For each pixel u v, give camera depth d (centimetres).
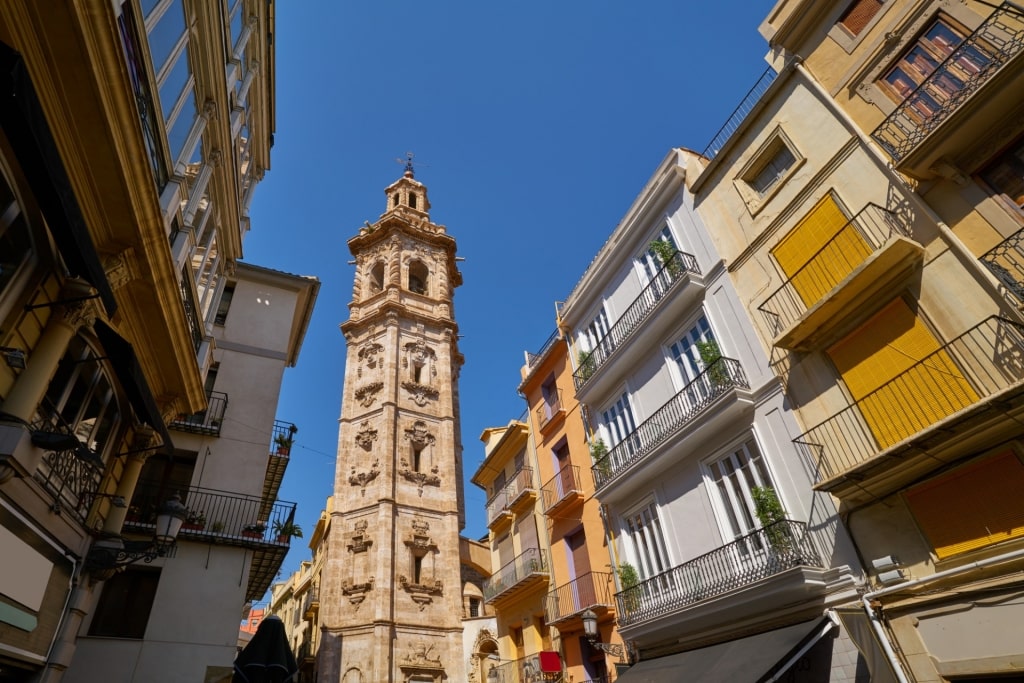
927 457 873
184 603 1599
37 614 948
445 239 4891
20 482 833
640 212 1766
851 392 1065
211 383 2120
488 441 3153
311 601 4294
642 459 1467
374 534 3259
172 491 1814
